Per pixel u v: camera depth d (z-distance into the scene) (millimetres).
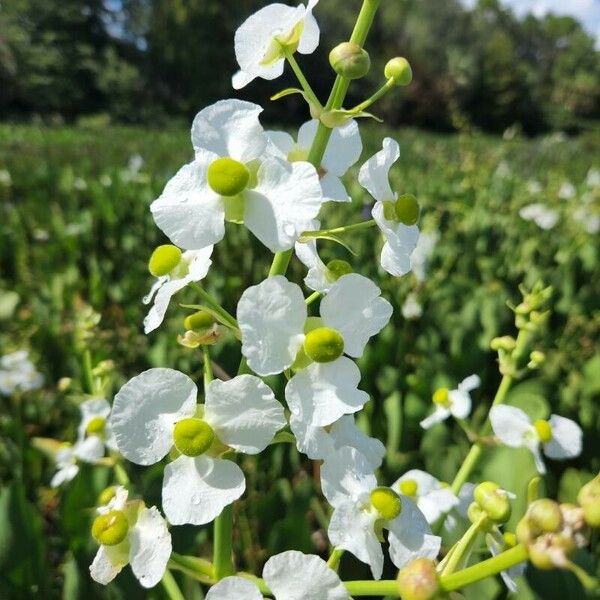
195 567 119
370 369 318
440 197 880
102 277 545
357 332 109
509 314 368
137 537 110
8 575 191
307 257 125
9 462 271
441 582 89
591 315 421
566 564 82
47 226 781
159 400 109
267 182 108
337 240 118
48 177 1122
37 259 664
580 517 83
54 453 282
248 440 107
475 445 183
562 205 840
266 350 105
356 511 110
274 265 120
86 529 205
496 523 112
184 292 414
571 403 265
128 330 481
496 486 114
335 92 116
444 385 271
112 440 199
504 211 850
